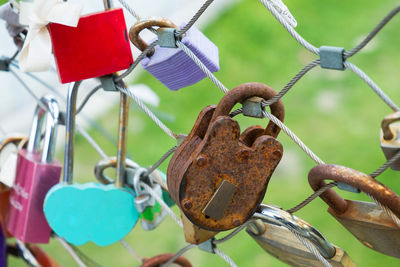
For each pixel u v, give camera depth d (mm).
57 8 499
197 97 2018
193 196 470
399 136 445
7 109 1720
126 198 592
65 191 588
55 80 1770
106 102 1948
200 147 463
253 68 2156
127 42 530
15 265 1383
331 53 443
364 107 1905
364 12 2369
